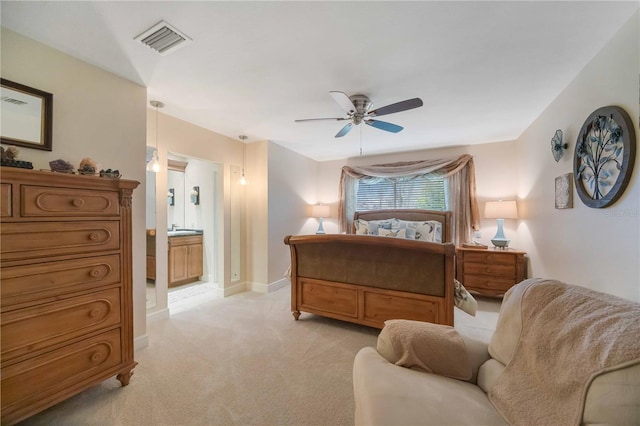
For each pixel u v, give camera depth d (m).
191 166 4.98
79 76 1.94
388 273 2.59
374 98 2.58
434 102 2.70
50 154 1.79
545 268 2.90
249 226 4.27
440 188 4.58
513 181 4.03
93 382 1.62
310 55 1.90
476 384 1.20
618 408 0.73
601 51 1.82
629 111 1.56
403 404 0.94
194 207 4.97
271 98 2.61
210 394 1.73
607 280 1.79
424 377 1.13
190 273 4.59
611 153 1.69
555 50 1.84
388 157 4.96
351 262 2.74
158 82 2.29
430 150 4.61
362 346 2.40
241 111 2.96
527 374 1.01
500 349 1.19
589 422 0.77
